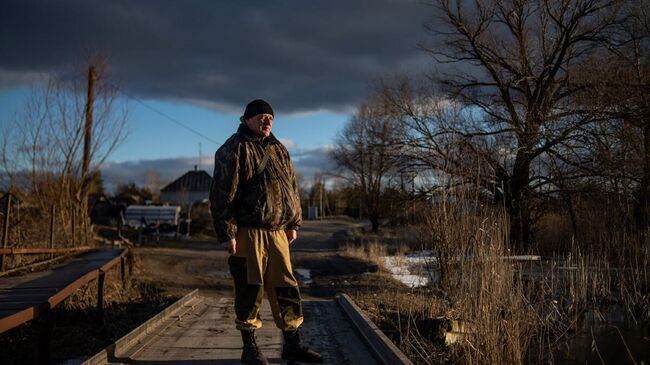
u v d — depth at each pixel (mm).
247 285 4230
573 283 10203
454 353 6543
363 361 4656
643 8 19297
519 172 19750
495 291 6488
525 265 12602
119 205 40812
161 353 4879
